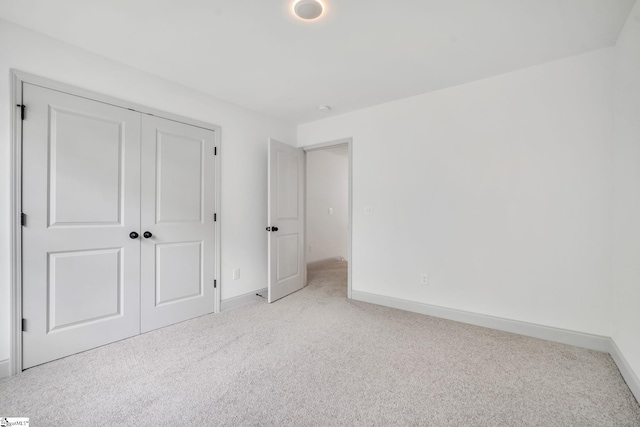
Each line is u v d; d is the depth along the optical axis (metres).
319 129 3.80
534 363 2.01
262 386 1.74
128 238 2.41
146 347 2.25
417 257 3.04
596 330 2.20
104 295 2.28
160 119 2.61
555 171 2.34
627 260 1.84
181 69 2.47
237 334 2.49
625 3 1.68
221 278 3.10
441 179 2.88
